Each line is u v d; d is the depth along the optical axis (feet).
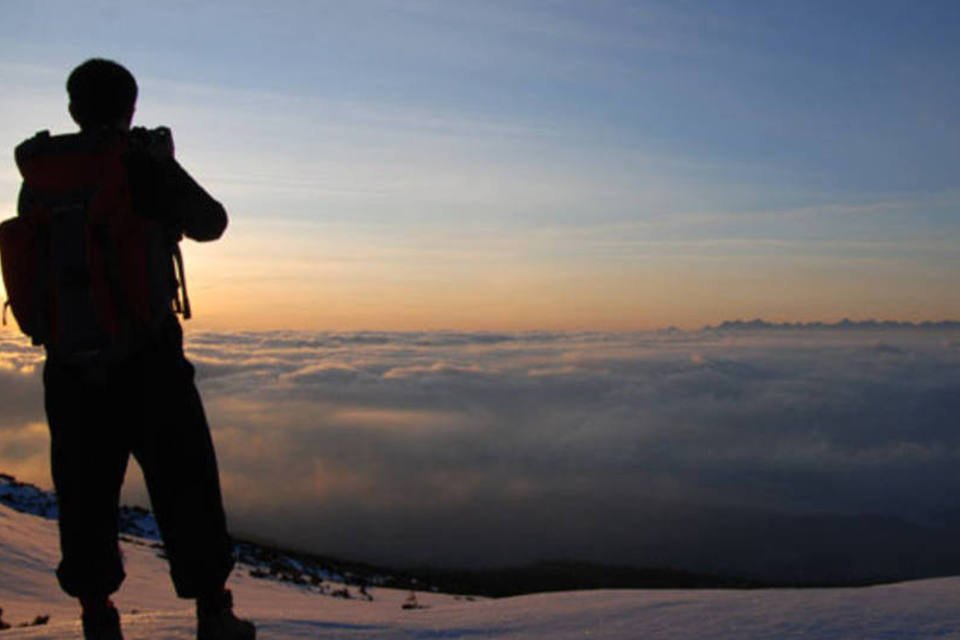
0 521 106.11
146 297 8.25
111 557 9.02
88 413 8.49
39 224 8.27
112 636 9.25
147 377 8.46
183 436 8.66
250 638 9.26
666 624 12.07
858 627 11.31
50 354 8.40
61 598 72.43
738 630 11.50
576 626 12.40
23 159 8.38
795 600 13.15
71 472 8.63
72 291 8.16
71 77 8.60
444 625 12.65
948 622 11.37
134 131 8.55
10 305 8.38
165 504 8.77
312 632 11.75
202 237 8.79
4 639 10.82
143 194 8.23
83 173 8.15
